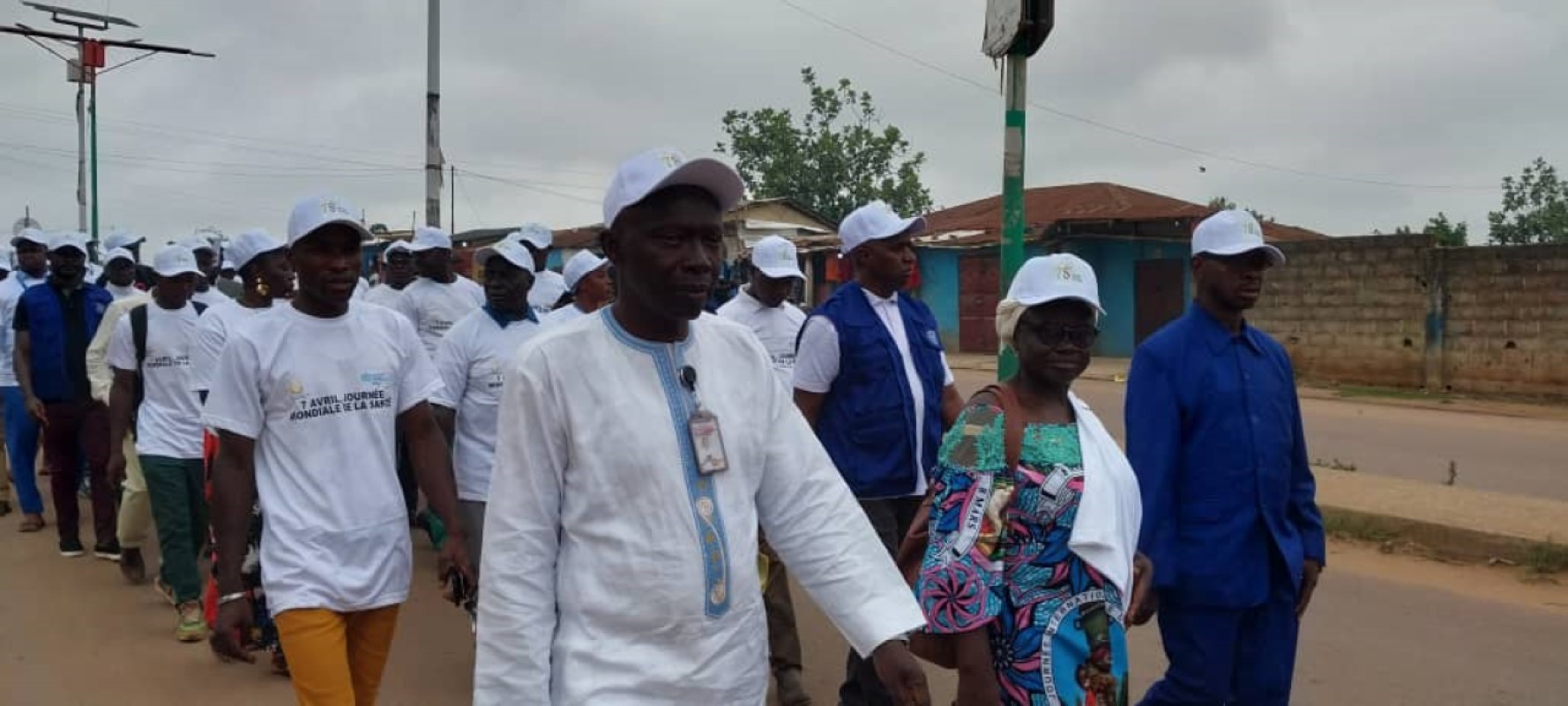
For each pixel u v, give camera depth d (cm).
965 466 294
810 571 238
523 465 222
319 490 369
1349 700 494
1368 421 1466
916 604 237
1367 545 775
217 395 366
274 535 365
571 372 222
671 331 230
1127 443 361
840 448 451
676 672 218
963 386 1995
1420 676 521
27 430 870
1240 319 370
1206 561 348
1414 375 1900
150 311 627
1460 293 1828
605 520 220
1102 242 2559
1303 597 373
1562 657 545
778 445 241
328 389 375
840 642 604
